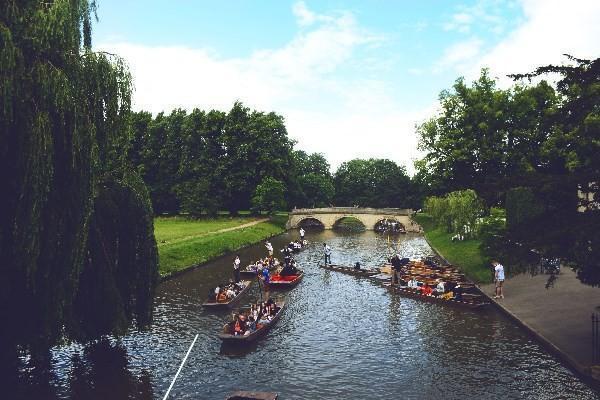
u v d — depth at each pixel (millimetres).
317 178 129375
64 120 16062
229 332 23828
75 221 16484
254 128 90688
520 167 53219
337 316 28359
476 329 24750
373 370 19953
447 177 61219
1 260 15273
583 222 15266
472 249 46469
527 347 21438
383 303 31500
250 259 52156
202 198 87125
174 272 41625
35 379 19031
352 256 54469
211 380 19062
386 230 92875
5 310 16109
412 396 17500
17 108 15023
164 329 25750
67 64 16828
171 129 94875
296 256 54625
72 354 21797
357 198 136500
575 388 17281
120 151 21344
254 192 89000
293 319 27750
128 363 20828
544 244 15633
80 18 18031
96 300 19172
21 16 15664
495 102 56500
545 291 29281
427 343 23062
